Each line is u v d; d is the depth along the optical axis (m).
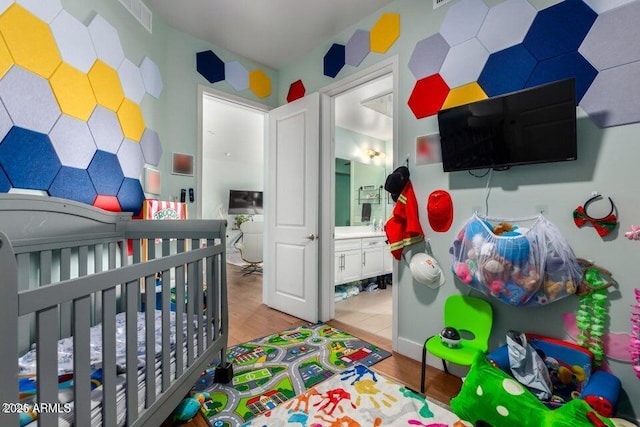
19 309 0.62
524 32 1.54
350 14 2.27
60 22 1.42
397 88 2.10
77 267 1.57
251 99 2.95
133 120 1.97
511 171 1.61
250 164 7.36
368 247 3.96
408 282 2.07
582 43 1.38
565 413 0.97
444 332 1.63
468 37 1.75
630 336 1.26
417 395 1.59
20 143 1.25
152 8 2.17
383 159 5.04
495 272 1.44
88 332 0.81
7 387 0.60
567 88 1.33
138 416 1.00
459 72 1.79
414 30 2.01
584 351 1.32
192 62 2.53
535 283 1.36
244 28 2.44
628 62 1.27
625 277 1.28
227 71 2.76
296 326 2.62
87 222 1.57
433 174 1.92
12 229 1.19
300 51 2.80
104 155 1.72
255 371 1.85
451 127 1.74
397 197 2.05
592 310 1.34
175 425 1.38
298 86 2.93
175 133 2.40
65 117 1.46
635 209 1.26
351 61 2.42
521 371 1.35
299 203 2.80
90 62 1.61
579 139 1.39
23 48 1.25
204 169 6.66
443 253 1.88
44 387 0.69
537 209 1.52
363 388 1.66
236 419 1.42
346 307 3.22
